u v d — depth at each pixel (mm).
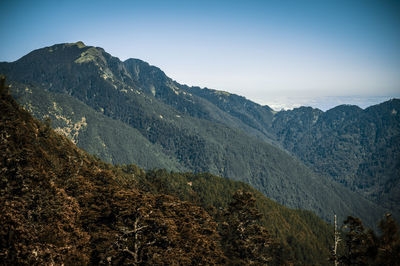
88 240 21969
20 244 15477
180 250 24953
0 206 16844
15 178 20719
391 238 12070
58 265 17125
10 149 23734
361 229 17328
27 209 18656
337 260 17906
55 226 19422
